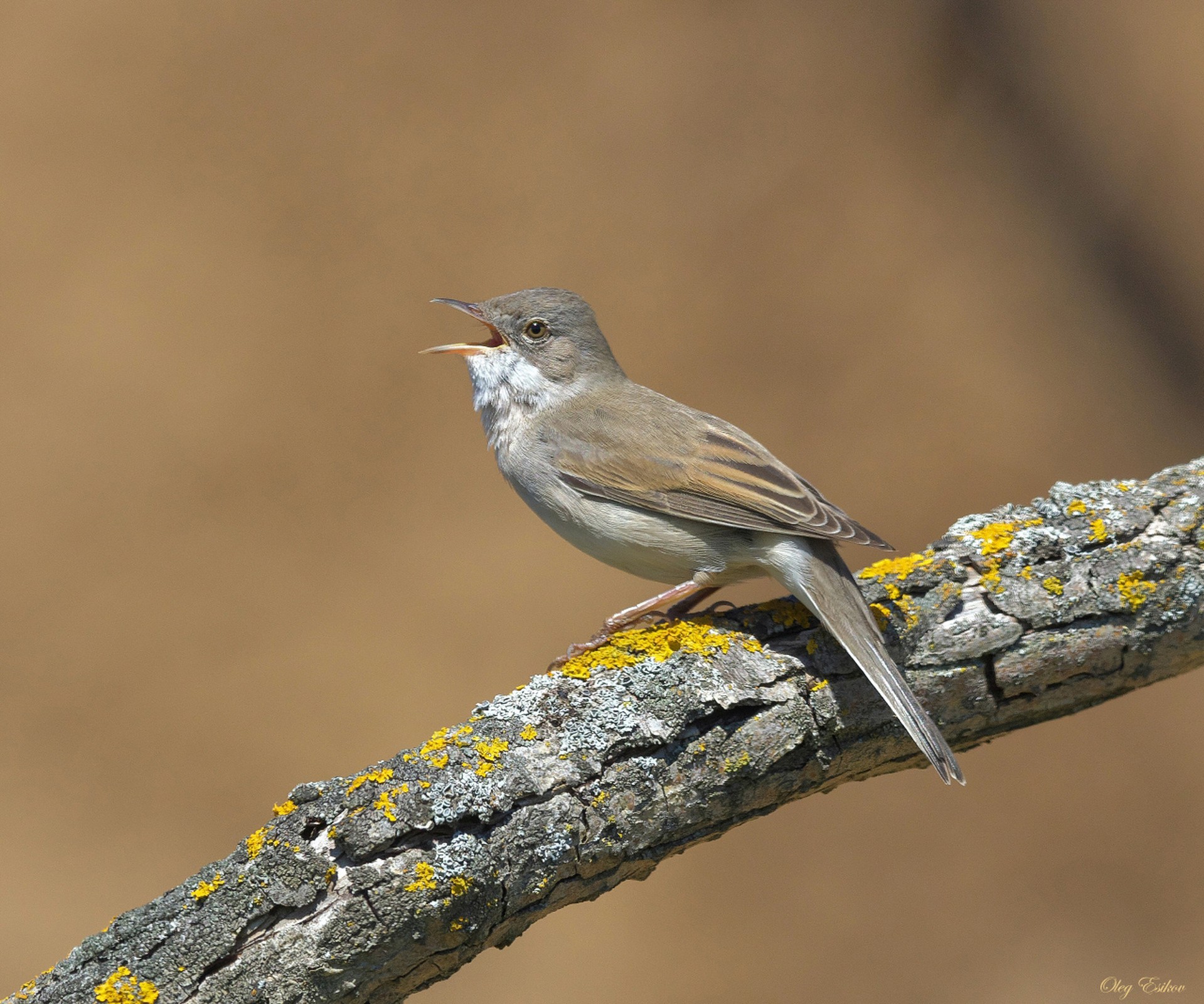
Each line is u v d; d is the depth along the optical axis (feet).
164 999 22.41
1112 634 29.68
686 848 27.66
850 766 28.71
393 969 23.57
